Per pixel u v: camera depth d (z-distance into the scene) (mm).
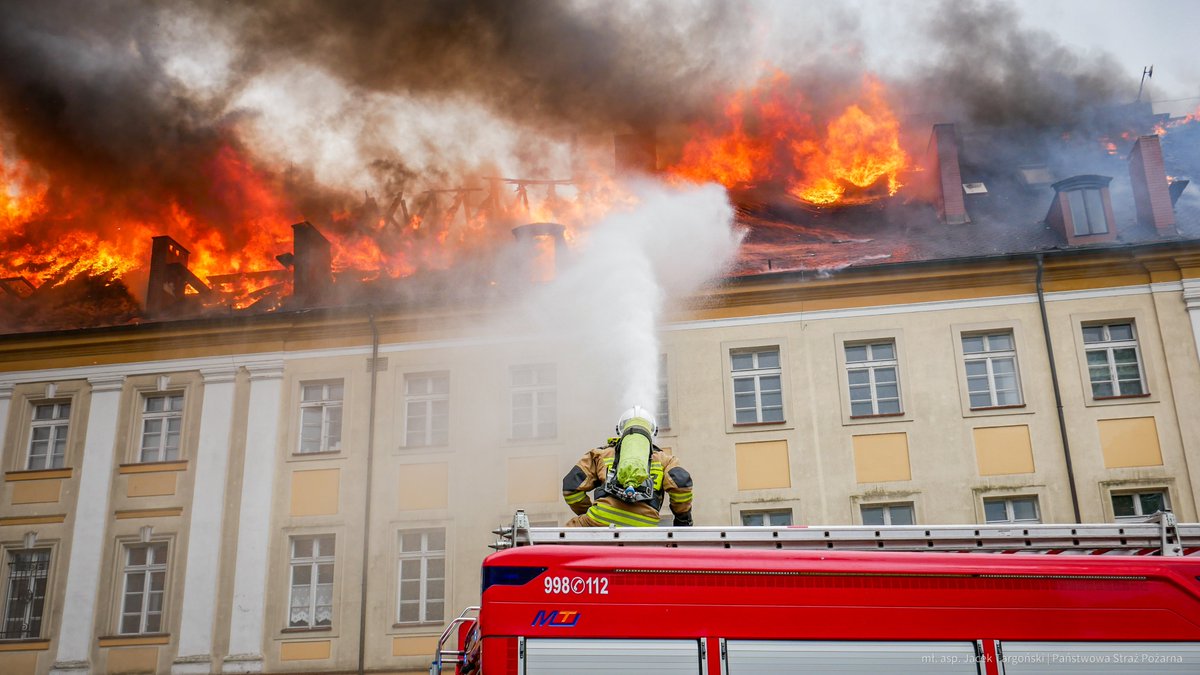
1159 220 26156
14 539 26375
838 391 24688
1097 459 23312
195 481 26250
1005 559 6445
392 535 25172
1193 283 24172
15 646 25469
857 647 6258
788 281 25469
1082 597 6371
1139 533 6840
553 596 6316
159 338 27547
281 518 25656
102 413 27188
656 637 6254
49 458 27359
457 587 24547
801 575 6359
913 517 23641
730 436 24641
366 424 26188
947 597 6340
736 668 6199
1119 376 24125
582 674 6191
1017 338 24500
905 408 24344
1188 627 6332
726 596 6316
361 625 24375
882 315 25141
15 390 27672
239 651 24641
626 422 7652
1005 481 23469
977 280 25047
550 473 25156
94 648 25172
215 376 27078
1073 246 25328
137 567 26031
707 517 24031
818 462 24188
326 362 26859
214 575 25375
